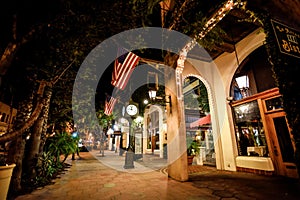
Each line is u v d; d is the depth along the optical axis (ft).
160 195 14.47
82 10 13.30
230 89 28.07
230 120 26.99
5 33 12.34
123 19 15.88
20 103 16.97
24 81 17.33
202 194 14.52
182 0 21.30
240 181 18.72
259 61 24.77
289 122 9.36
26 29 12.35
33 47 15.57
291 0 9.19
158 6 25.80
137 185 17.98
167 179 20.95
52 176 21.88
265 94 22.26
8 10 12.02
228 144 26.66
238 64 26.04
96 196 14.35
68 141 30.07
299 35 9.50
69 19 13.74
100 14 14.32
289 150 19.74
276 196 13.32
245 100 25.07
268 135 21.85
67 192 15.55
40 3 12.40
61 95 26.03
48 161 21.99
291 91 9.30
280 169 20.26
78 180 20.53
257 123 23.65
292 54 8.76
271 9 10.05
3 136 11.07
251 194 14.05
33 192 15.58
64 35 15.07
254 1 10.72
